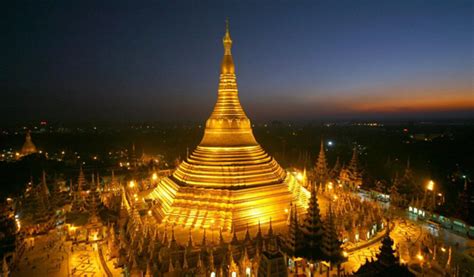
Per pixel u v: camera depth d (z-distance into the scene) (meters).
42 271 50.56
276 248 33.56
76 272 49.69
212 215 55.00
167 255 43.12
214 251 44.81
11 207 71.44
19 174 110.44
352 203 64.94
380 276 35.28
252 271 43.06
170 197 60.62
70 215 65.19
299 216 57.22
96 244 59.28
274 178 60.81
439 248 53.59
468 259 50.72
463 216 63.22
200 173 60.00
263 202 56.84
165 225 54.97
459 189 91.06
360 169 98.50
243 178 58.50
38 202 67.81
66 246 59.22
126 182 94.75
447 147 151.12
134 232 50.34
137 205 64.19
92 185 67.56
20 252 57.12
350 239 53.09
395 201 79.56
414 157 141.62
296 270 44.09
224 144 62.09
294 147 187.38
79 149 196.75
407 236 59.34
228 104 65.50
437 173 116.38
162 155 184.12
